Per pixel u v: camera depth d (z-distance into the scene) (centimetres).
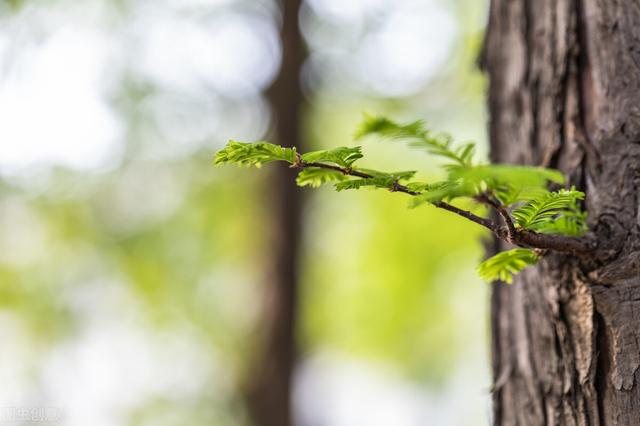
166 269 1184
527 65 202
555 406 175
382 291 1270
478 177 101
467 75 1086
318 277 1221
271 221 779
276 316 760
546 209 130
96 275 1179
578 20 188
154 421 1188
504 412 194
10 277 1138
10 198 1085
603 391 162
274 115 798
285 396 748
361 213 1220
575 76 186
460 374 1564
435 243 1165
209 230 1169
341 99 1073
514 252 146
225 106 1061
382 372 1639
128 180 1143
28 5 904
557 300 171
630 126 170
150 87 1052
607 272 159
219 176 1127
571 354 170
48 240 1158
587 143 177
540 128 194
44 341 1169
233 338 1166
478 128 1113
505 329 198
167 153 1101
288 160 127
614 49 178
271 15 1016
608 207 165
